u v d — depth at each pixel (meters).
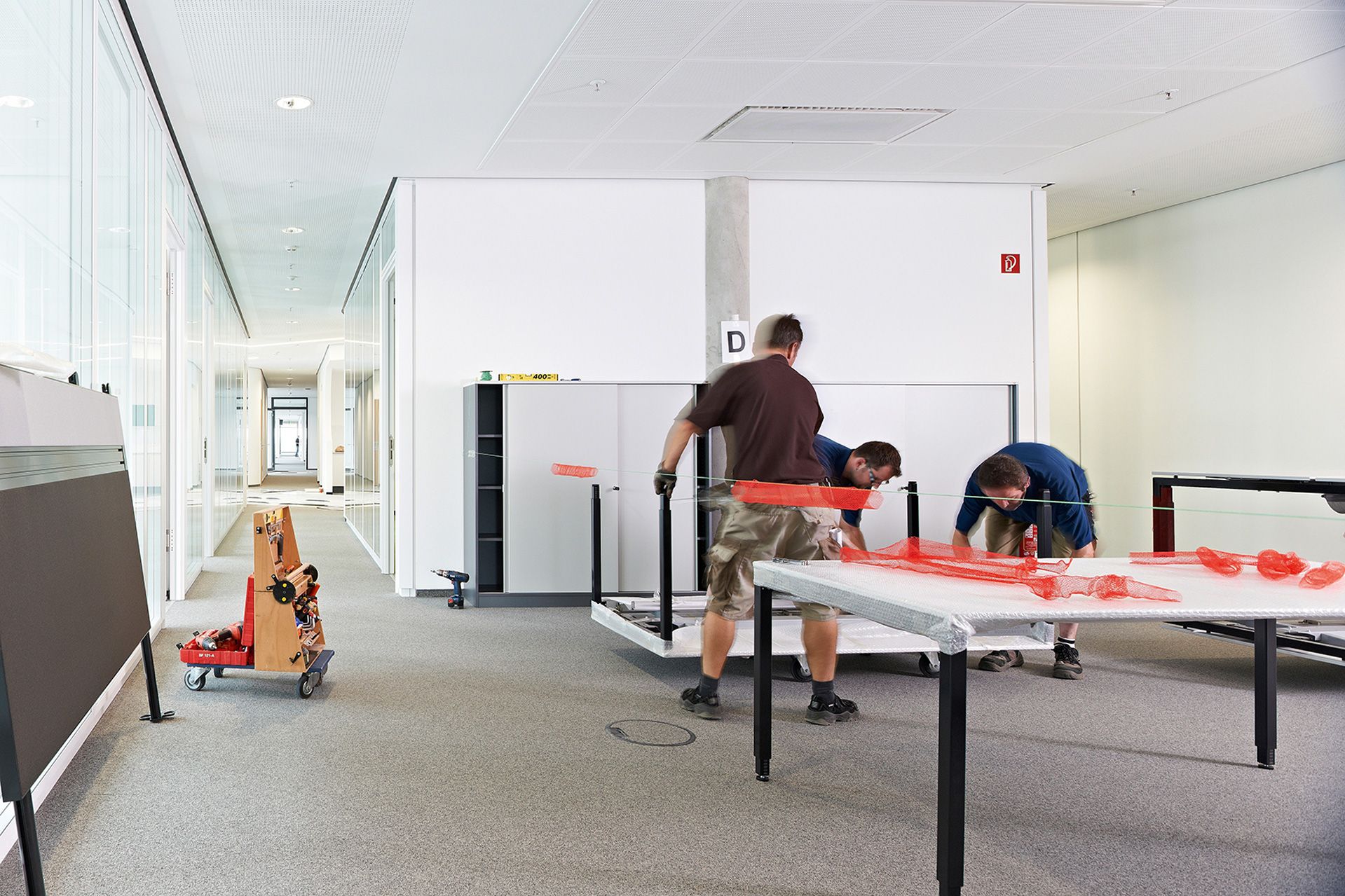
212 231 9.23
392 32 4.75
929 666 4.75
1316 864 2.61
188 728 3.80
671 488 4.33
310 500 19.33
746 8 4.50
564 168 7.10
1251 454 7.64
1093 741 3.73
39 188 3.03
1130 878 2.52
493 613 6.52
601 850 2.65
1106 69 5.29
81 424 3.00
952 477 6.91
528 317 7.33
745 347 7.29
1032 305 7.82
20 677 2.21
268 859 2.56
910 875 2.51
